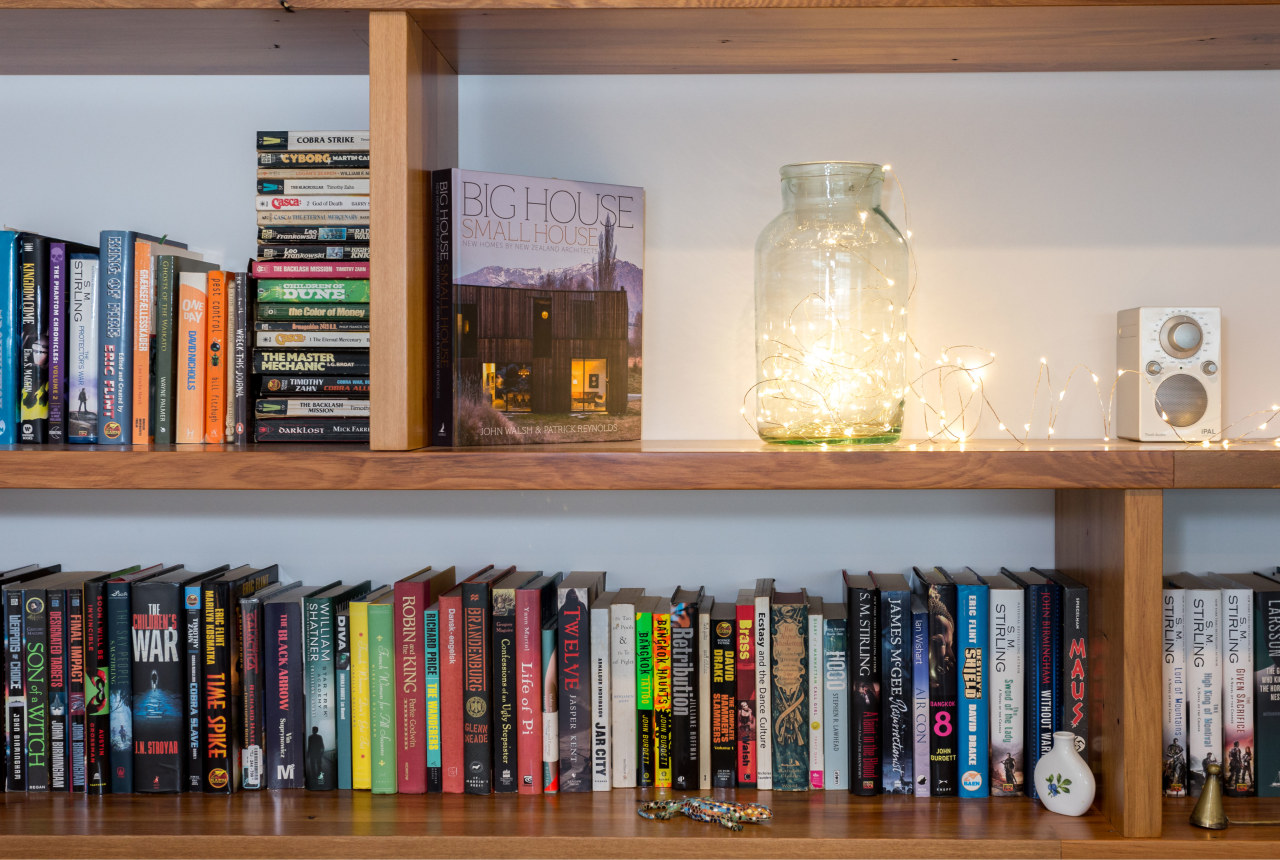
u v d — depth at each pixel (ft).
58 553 4.17
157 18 3.33
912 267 4.08
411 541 4.16
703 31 3.46
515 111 4.08
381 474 3.19
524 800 3.51
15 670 3.60
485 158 4.08
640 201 3.79
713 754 3.62
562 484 3.19
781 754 3.60
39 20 3.35
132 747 3.58
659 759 3.61
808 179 3.75
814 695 3.60
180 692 3.57
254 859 3.19
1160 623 3.14
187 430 3.64
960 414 4.09
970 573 3.85
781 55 3.76
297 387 3.62
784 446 3.66
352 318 3.61
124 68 3.98
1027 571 3.88
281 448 3.46
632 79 4.08
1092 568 3.47
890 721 3.55
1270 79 4.00
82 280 3.62
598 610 3.56
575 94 4.08
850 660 3.58
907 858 3.15
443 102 3.73
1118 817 3.22
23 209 4.13
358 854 3.18
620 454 3.18
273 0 3.18
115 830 3.24
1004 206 4.06
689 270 4.11
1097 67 3.95
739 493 4.12
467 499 4.15
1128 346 3.84
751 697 3.59
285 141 3.60
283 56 3.81
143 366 3.62
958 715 3.54
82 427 3.62
